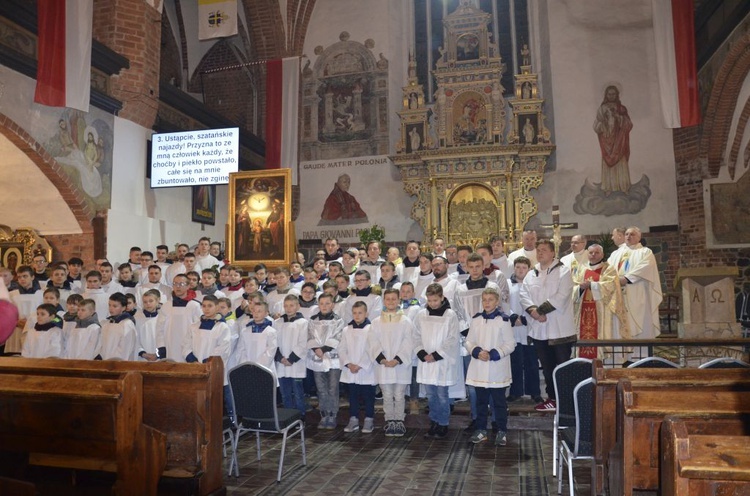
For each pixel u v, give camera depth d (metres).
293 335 7.00
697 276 8.83
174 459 4.27
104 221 10.65
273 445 6.26
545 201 15.64
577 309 7.96
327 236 16.86
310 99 17.45
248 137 15.97
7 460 4.21
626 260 8.35
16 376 3.78
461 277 7.86
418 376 6.43
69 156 9.98
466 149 15.30
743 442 2.08
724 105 12.74
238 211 12.00
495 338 6.08
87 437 3.68
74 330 7.14
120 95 11.33
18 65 8.91
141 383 3.76
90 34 9.76
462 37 16.28
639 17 15.70
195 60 17.94
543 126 15.36
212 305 6.51
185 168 11.96
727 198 13.39
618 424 3.51
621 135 15.38
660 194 14.94
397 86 17.05
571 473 4.40
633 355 7.98
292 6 16.97
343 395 8.35
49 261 10.57
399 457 5.76
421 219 15.90
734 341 6.14
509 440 6.32
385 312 6.66
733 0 11.19
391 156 16.06
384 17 17.28
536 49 16.41
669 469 2.12
